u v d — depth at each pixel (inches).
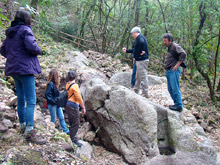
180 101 176.1
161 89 238.7
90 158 156.3
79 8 416.8
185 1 334.0
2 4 323.3
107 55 378.9
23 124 123.0
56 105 170.6
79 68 285.4
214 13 338.6
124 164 160.1
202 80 458.0
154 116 159.5
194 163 150.9
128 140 165.6
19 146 110.0
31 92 114.7
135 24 409.1
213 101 349.4
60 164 106.1
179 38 405.4
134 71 224.8
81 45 392.8
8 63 110.5
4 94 170.9
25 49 109.3
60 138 128.6
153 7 380.2
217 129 265.7
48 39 351.3
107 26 428.5
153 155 152.6
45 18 364.8
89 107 194.7
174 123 165.8
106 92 181.3
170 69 171.6
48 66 259.4
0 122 120.8
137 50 194.9
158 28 376.5
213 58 430.3
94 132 198.2
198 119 267.0
